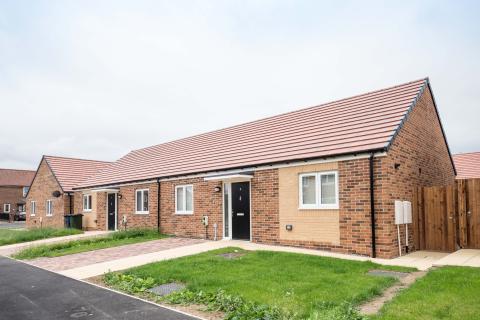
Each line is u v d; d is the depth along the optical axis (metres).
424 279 8.04
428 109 15.43
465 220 12.23
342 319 5.62
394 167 11.92
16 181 62.56
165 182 19.59
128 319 6.43
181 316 6.50
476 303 6.28
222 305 6.86
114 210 24.12
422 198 13.04
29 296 8.29
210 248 13.61
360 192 11.84
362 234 11.70
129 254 13.48
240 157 16.80
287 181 13.92
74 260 13.03
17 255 14.80
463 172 22.97
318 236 12.84
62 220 28.61
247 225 15.47
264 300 6.92
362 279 8.22
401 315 5.82
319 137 14.59
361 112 15.05
